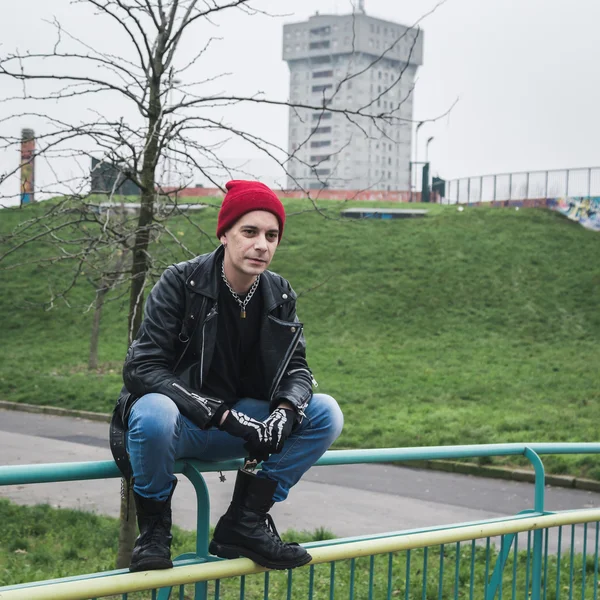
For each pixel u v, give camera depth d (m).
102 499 11.04
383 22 118.12
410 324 30.08
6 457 14.28
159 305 2.76
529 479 13.63
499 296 32.25
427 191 54.69
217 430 2.76
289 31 172.50
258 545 2.67
